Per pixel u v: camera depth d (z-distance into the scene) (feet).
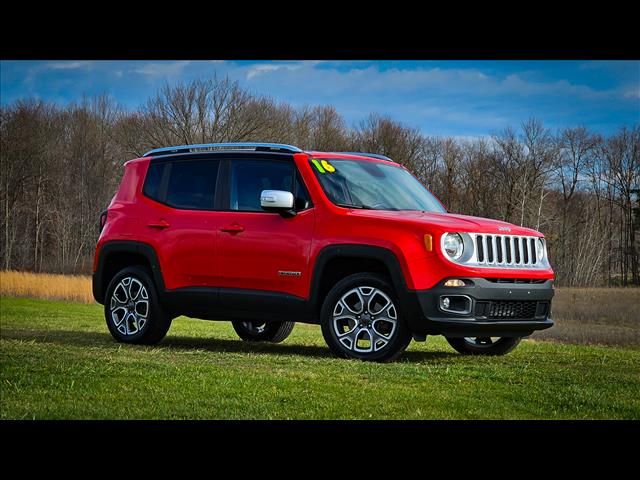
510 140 190.90
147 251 29.40
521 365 23.95
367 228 24.71
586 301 103.24
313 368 22.18
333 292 25.17
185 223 28.50
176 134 171.53
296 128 200.03
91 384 19.34
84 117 223.30
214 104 171.73
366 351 24.72
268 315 26.71
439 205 27.94
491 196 192.34
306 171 26.27
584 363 24.76
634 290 123.03
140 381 19.74
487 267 24.25
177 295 28.50
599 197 198.18
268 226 26.55
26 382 19.61
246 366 22.58
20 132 217.56
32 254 220.02
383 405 17.20
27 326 40.70
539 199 189.78
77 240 219.20
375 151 199.93
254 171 27.48
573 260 194.49
